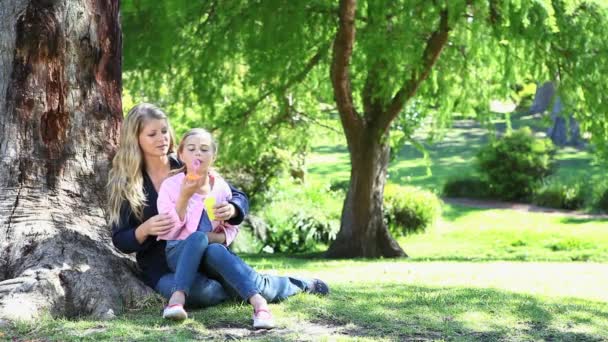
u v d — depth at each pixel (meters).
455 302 5.95
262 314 4.98
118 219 5.39
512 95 18.97
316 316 5.29
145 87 16.77
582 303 6.40
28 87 5.76
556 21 14.91
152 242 5.52
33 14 5.76
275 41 14.48
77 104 5.91
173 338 4.63
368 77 16.19
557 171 31.33
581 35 15.04
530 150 30.23
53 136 5.82
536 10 14.18
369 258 16.23
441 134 19.91
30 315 5.01
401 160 39.03
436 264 12.47
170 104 17.86
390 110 16.14
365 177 16.42
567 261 15.74
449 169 35.97
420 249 19.91
